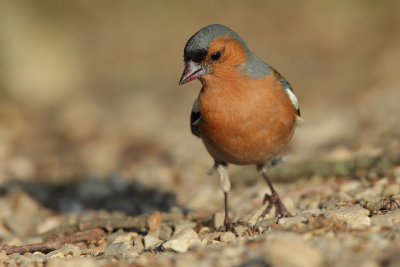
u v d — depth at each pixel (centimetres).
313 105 1867
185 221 932
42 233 988
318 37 2506
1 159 1603
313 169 1091
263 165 928
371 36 2472
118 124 1881
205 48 808
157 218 886
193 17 2612
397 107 1606
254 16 2608
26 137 1852
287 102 838
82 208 1191
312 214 806
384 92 1847
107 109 2042
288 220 764
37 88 2119
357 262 538
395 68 2114
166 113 1950
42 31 2230
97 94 2214
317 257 520
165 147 1630
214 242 738
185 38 2531
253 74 813
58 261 672
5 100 2067
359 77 2122
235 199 1098
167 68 2381
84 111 2011
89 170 1466
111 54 2486
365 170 1048
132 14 2642
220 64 805
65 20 2411
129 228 924
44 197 1255
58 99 2159
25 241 906
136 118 1909
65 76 2202
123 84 2272
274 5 2658
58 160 1582
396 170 984
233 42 812
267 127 821
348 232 629
